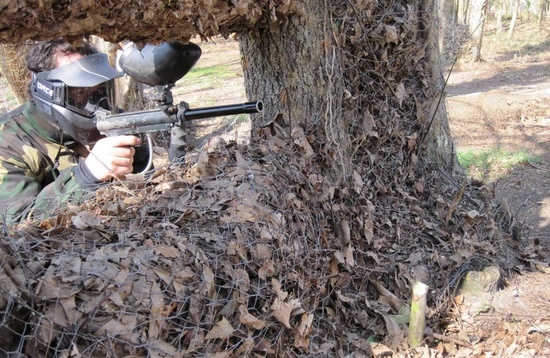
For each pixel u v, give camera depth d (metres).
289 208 2.45
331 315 2.55
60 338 1.63
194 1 2.14
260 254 2.16
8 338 1.61
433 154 3.59
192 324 1.88
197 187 2.35
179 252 1.97
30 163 2.58
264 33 2.79
